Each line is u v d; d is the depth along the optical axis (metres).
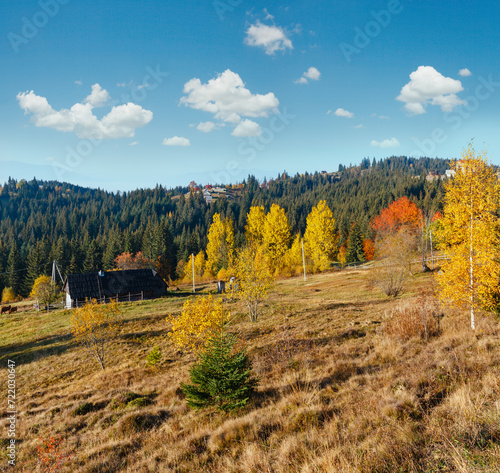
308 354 15.41
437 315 17.48
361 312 27.42
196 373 10.86
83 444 10.55
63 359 25.02
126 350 25.42
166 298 47.66
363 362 13.02
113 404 13.93
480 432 5.05
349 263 82.94
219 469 6.66
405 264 39.44
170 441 8.94
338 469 5.08
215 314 19.45
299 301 36.12
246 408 10.09
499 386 6.82
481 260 14.38
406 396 7.48
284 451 6.36
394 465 4.79
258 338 22.53
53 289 54.28
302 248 58.88
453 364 9.20
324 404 8.77
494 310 14.94
